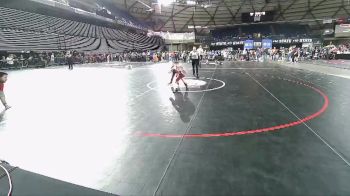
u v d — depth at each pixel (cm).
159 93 869
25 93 893
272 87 969
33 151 379
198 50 1340
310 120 511
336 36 4578
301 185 275
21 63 2194
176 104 688
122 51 4041
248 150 368
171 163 333
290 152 358
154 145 396
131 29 4600
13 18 2628
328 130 448
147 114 585
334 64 2306
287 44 4528
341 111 580
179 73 935
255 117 541
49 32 2961
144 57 3709
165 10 4909
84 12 3331
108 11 4134
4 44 2297
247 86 1005
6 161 337
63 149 385
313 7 4638
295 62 2814
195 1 4338
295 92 848
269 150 366
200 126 486
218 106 654
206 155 355
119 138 429
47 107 668
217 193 264
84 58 3088
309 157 341
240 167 318
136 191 272
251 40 4497
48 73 1691
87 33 3653
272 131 448
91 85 1086
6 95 855
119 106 671
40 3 2745
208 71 1736
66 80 1278
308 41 4434
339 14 4616
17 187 256
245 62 3023
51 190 254
